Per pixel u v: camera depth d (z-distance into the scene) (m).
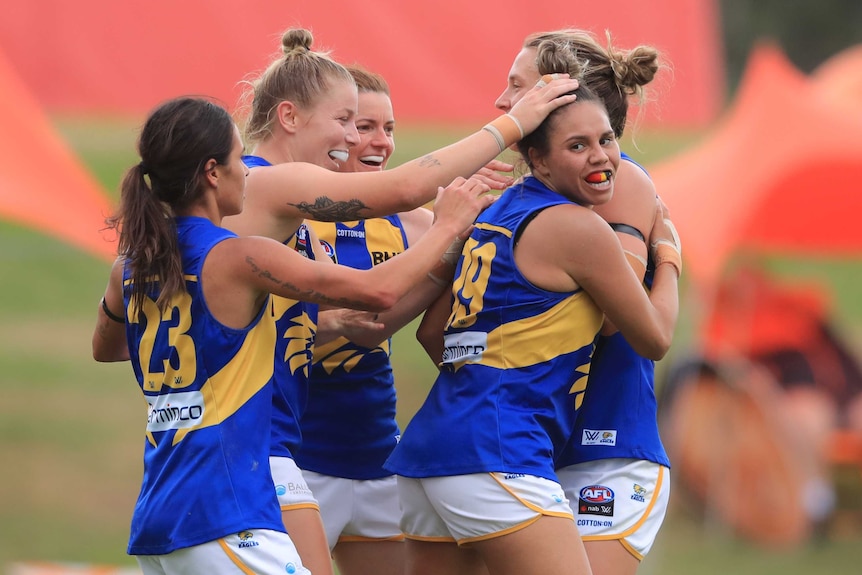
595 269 11.40
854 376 36.00
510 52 21.28
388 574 14.62
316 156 13.16
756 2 99.69
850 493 34.06
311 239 13.24
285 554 10.72
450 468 11.51
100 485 35.50
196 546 10.53
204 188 11.02
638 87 12.63
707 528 32.56
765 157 31.48
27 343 51.06
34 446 38.62
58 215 21.86
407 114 20.86
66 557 28.41
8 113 21.78
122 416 43.03
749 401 32.38
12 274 61.00
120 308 12.20
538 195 11.84
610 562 12.32
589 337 11.80
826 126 31.91
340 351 13.98
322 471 14.17
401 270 11.09
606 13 21.95
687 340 38.72
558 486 11.55
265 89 13.34
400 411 42.41
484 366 11.66
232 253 10.75
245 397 10.83
